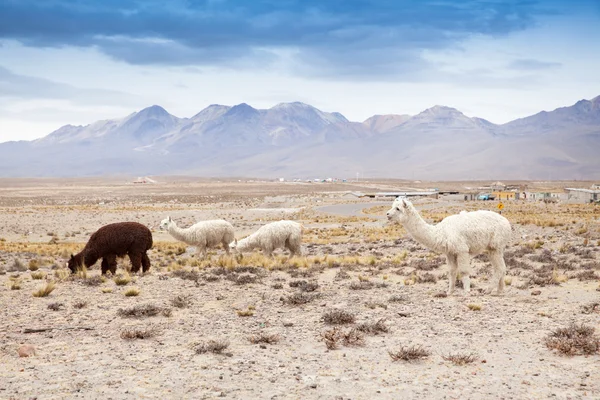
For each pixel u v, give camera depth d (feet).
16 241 143.64
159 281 59.41
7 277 65.05
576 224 140.15
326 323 38.09
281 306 45.19
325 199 472.85
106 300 48.11
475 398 23.63
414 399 23.54
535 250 90.74
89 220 218.18
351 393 24.29
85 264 63.62
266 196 545.03
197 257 85.61
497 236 49.39
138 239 65.62
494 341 32.91
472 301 46.29
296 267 72.33
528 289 52.16
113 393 24.16
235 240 85.40
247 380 26.02
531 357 29.48
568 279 57.67
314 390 24.64
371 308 43.86
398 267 71.97
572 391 24.30
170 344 32.83
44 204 399.85
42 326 37.52
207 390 24.59
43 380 25.91
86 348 31.89
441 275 62.80
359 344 32.24
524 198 425.69
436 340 33.32
